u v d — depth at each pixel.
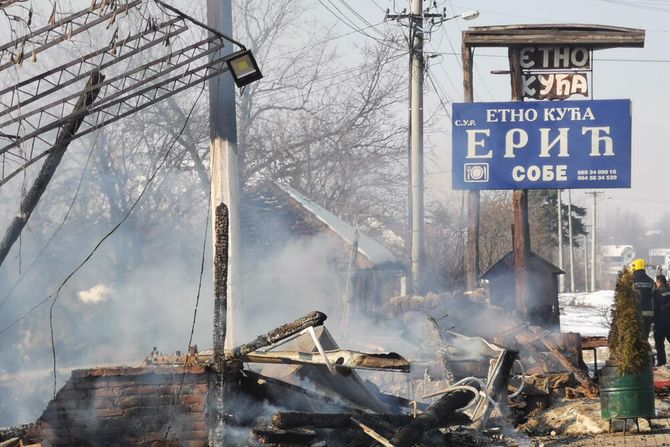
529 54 37.94
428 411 19.56
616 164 37.44
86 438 18.31
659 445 20.45
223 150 29.47
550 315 35.75
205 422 18.48
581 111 37.62
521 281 35.47
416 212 47.00
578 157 37.66
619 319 22.03
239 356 19.20
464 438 20.27
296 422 18.05
